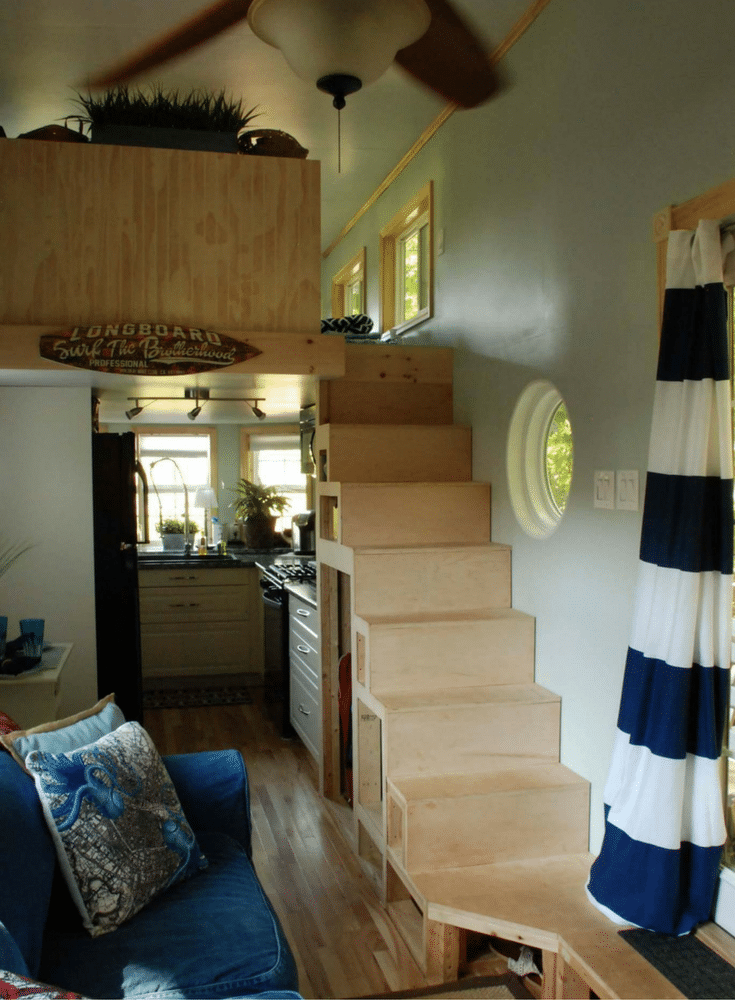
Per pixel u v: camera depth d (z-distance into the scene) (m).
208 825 2.45
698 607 2.10
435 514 3.42
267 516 6.45
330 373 3.43
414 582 3.19
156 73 3.41
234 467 6.91
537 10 2.90
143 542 5.54
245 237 3.36
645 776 2.14
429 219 4.18
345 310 6.20
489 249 3.45
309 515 6.06
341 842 3.30
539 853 2.63
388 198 4.87
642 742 2.19
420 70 3.32
